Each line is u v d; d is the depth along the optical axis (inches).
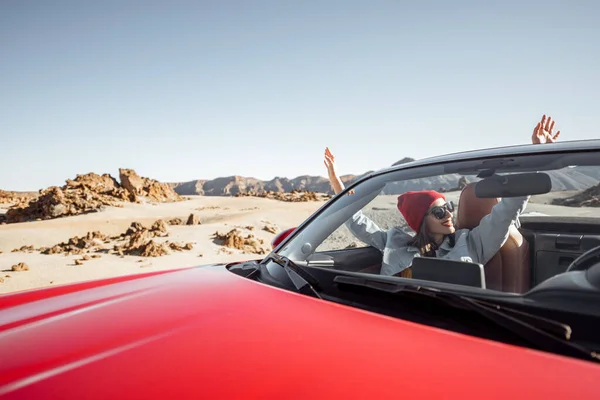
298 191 6594.5
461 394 31.5
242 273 80.7
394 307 52.4
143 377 35.8
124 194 5388.8
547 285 46.2
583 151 62.8
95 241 1441.9
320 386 33.2
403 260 79.0
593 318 40.3
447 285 52.5
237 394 32.5
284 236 102.3
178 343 42.7
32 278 905.5
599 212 61.0
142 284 73.5
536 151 67.9
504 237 70.0
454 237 77.0
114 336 45.9
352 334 43.5
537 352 38.4
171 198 6141.7
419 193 78.7
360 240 86.0
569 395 31.1
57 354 42.0
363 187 90.5
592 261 52.1
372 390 32.4
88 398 33.0
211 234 1818.4
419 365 36.2
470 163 74.0
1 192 7549.2
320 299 58.9
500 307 44.8
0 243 2098.9
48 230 2588.6
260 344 41.6
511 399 30.7
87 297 66.2
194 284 69.8
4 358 42.1
